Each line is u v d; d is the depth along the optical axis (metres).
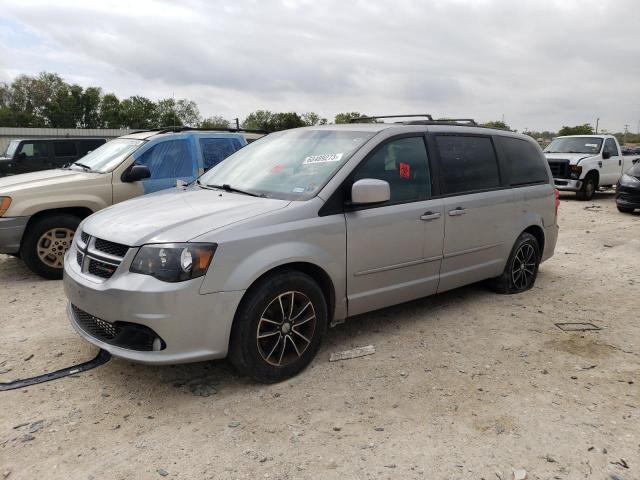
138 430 3.11
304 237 3.69
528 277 5.95
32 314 5.04
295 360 3.74
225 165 4.97
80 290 3.51
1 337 4.46
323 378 3.77
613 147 16.53
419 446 2.98
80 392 3.54
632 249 8.56
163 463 2.81
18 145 15.02
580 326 4.91
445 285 4.88
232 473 2.74
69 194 6.32
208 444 2.98
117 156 7.02
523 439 3.06
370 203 4.01
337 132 4.57
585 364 4.09
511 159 5.58
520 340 4.55
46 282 6.20
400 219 4.29
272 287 3.52
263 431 3.11
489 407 3.42
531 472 2.78
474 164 5.11
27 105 86.69
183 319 3.22
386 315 5.09
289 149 4.60
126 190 6.76
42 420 3.20
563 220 11.84
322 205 3.83
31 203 6.06
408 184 4.45
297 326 3.74
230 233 3.38
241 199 3.98
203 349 3.33
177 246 3.24
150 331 3.24
